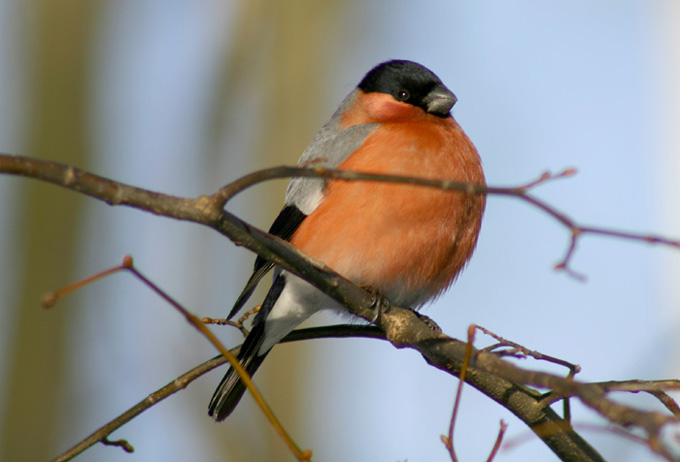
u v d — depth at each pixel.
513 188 4.49
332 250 7.45
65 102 14.54
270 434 12.71
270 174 4.99
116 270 4.66
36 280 13.84
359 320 7.87
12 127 14.65
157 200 5.01
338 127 8.42
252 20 14.23
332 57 14.24
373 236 7.37
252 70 14.24
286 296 7.69
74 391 13.37
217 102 14.24
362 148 7.64
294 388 13.37
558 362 5.70
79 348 13.73
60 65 14.60
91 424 13.05
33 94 14.60
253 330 7.77
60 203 14.09
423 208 7.40
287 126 14.02
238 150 14.18
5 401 13.39
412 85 8.30
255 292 13.41
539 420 5.97
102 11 14.83
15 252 14.02
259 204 13.80
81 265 14.05
